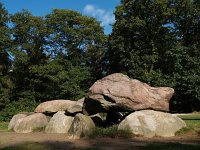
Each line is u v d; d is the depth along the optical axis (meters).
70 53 51.94
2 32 46.97
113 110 19.53
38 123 22.52
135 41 49.31
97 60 54.41
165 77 45.03
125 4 48.56
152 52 48.06
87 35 51.59
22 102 46.53
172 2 48.88
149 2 47.75
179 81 42.22
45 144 15.84
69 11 50.50
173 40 49.78
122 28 48.28
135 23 46.91
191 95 43.31
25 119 22.91
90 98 19.67
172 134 18.42
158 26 48.72
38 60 49.97
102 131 18.34
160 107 19.61
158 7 47.31
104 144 15.66
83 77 48.88
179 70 44.12
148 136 17.94
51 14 50.66
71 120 21.16
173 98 46.38
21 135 20.33
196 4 49.06
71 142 16.61
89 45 52.72
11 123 25.09
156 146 14.38
